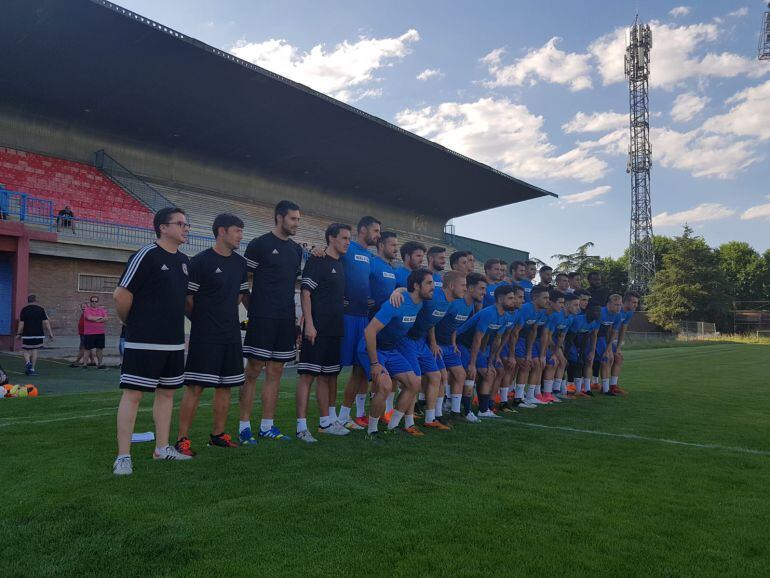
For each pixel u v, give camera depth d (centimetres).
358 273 560
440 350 585
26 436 482
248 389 474
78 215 2130
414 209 4438
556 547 256
